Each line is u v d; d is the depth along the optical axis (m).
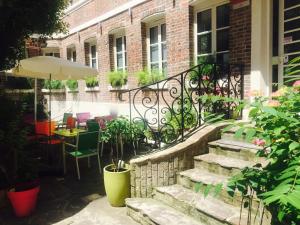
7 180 4.62
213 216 3.18
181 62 7.12
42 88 13.86
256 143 2.43
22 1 6.31
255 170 2.16
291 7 5.20
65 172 5.93
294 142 1.84
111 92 10.21
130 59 9.05
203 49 6.86
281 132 2.00
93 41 11.67
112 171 4.40
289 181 1.54
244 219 3.05
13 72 7.83
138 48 8.63
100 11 10.48
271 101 2.21
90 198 4.68
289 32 5.25
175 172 4.23
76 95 12.67
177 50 7.22
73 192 4.95
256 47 5.46
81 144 5.64
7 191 4.29
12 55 7.55
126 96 9.35
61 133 6.84
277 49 5.45
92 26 11.09
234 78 5.74
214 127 4.62
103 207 4.32
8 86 12.57
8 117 4.88
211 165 4.06
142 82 8.16
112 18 9.80
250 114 2.06
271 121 2.02
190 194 3.78
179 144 4.40
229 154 4.20
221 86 5.66
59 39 13.77
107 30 10.16
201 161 4.21
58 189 5.10
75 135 6.57
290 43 5.24
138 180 4.18
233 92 5.77
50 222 3.94
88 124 7.20
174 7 7.21
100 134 6.62
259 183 2.00
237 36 5.84
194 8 6.89
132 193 4.23
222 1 6.29
